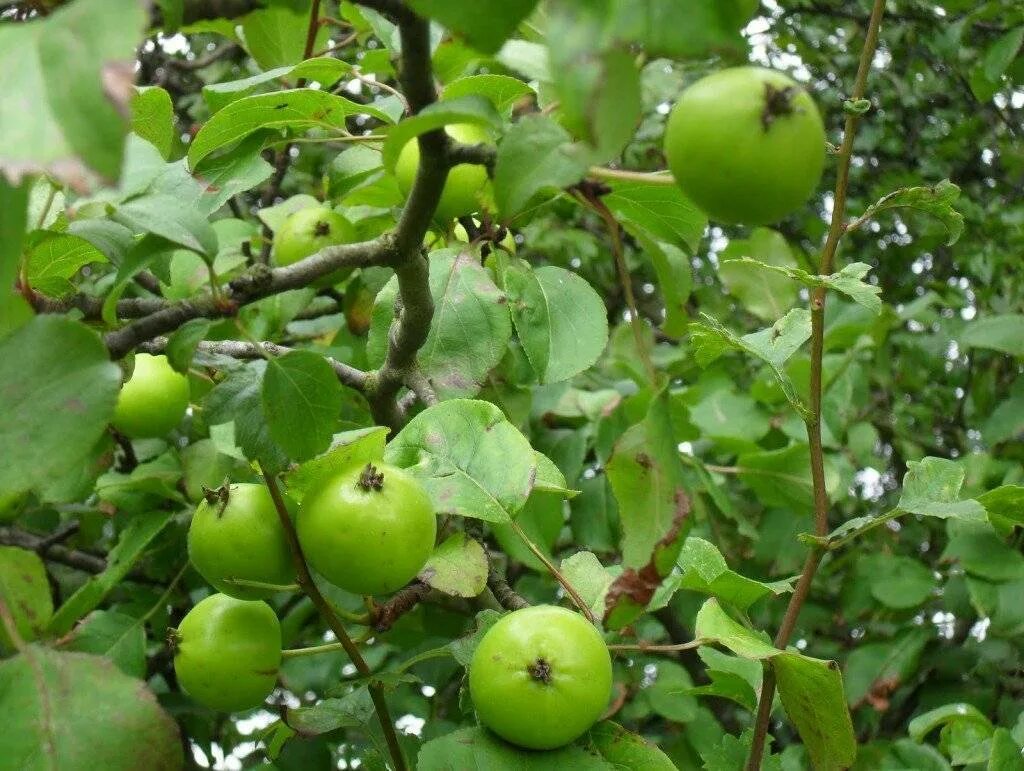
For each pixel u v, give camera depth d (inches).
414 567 18.4
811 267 42.3
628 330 30.1
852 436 31.7
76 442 15.9
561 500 24.3
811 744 19.2
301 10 15.8
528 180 15.9
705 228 20.4
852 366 33.7
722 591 20.8
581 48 13.5
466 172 21.4
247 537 18.4
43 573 18.2
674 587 20.8
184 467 24.2
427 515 18.4
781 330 21.0
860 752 27.1
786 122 15.5
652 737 30.6
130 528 23.6
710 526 30.4
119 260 19.0
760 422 31.6
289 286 17.5
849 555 35.3
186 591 27.0
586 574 20.8
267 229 27.5
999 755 21.4
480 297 21.7
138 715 16.5
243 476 24.2
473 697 18.4
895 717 30.8
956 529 27.4
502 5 14.0
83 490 23.6
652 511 17.1
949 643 31.0
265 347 19.9
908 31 43.7
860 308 31.9
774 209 15.7
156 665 27.6
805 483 28.6
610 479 17.2
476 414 21.0
